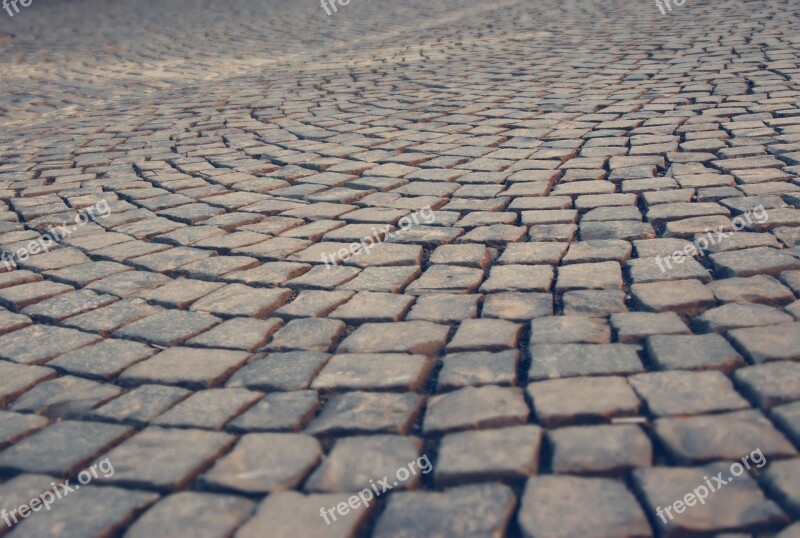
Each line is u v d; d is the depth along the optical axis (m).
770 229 4.04
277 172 5.80
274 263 4.15
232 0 18.55
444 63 9.62
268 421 2.70
